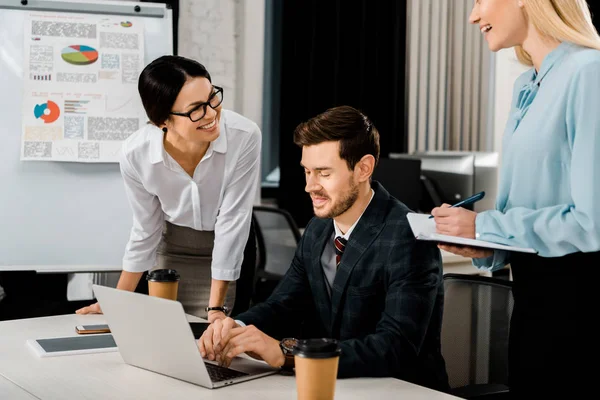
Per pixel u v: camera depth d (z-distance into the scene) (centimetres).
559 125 148
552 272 150
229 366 144
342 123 151
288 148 450
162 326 129
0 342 164
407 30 475
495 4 158
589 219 139
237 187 226
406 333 146
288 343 142
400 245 154
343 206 154
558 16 151
